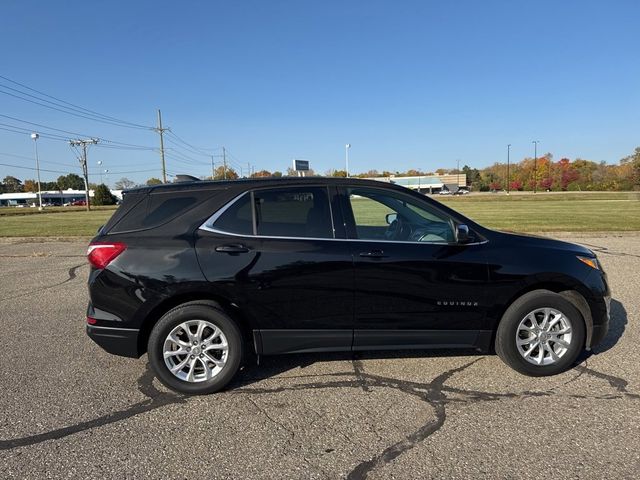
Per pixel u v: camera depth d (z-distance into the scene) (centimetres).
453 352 451
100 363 438
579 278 392
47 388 383
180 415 338
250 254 365
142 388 384
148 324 374
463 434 305
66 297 708
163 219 377
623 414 327
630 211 2556
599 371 401
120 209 385
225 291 363
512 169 13562
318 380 393
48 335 521
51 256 1175
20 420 331
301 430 314
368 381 389
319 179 399
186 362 369
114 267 361
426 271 379
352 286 373
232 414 338
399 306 379
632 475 259
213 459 282
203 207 379
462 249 388
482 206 3647
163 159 6109
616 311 580
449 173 15925
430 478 260
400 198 405
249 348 422
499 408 339
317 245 374
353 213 392
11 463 278
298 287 369
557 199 5284
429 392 367
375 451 288
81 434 312
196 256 362
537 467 268
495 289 386
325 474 266
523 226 1622
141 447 296
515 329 388
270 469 271
